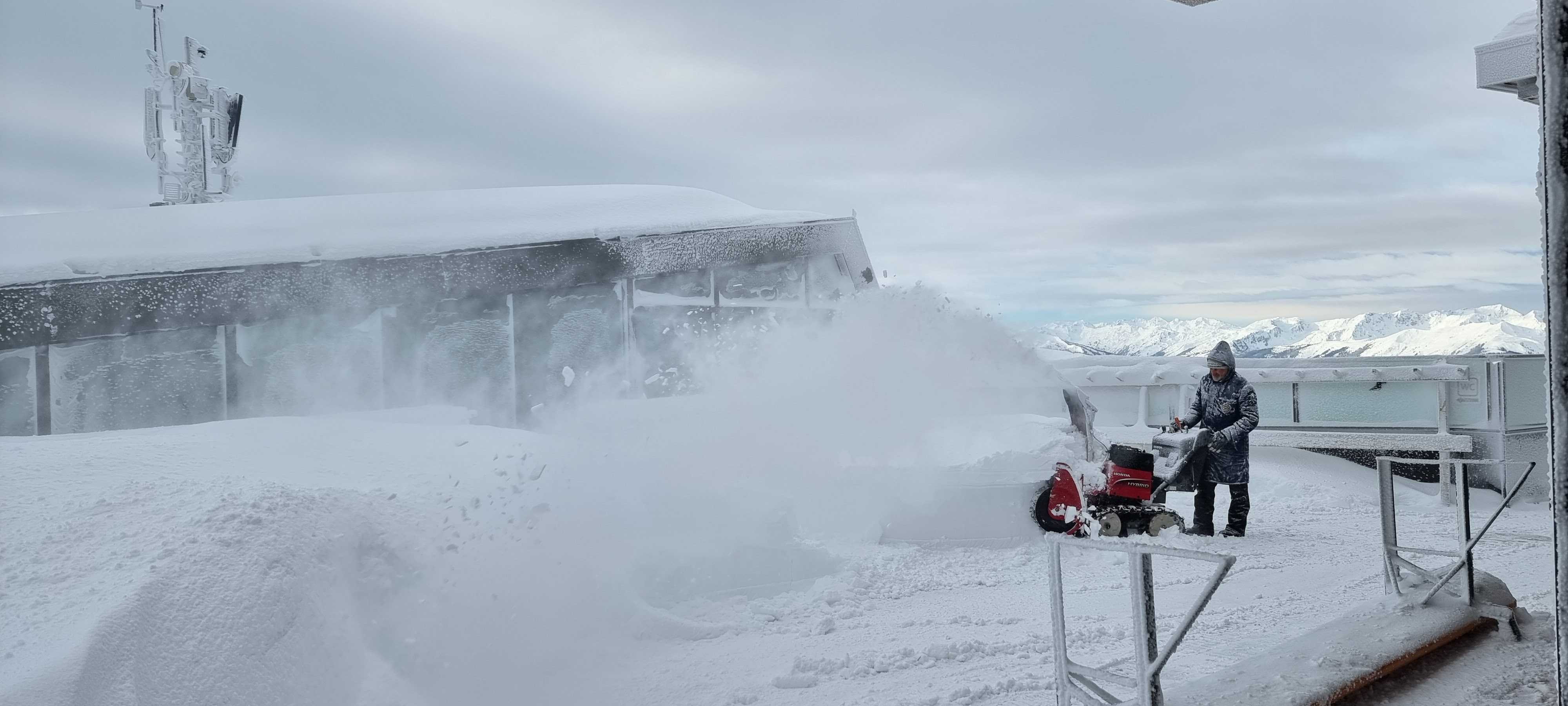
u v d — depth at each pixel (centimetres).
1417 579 454
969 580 707
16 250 997
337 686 391
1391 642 361
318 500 471
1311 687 311
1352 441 1234
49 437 606
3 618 344
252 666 359
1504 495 1128
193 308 1008
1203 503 913
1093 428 1048
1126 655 477
